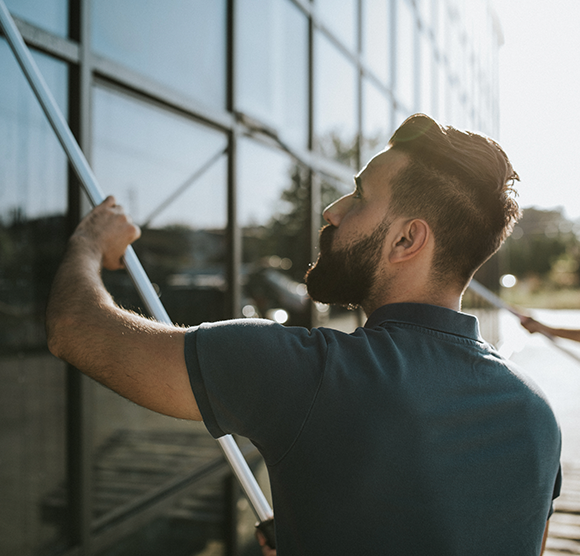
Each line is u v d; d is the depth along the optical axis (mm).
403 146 738
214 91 2723
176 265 2498
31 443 1783
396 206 727
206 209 2693
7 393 1726
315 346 653
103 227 911
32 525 1774
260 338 632
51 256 1830
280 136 3311
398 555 597
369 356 650
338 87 4246
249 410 619
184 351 617
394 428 612
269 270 3301
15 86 1687
